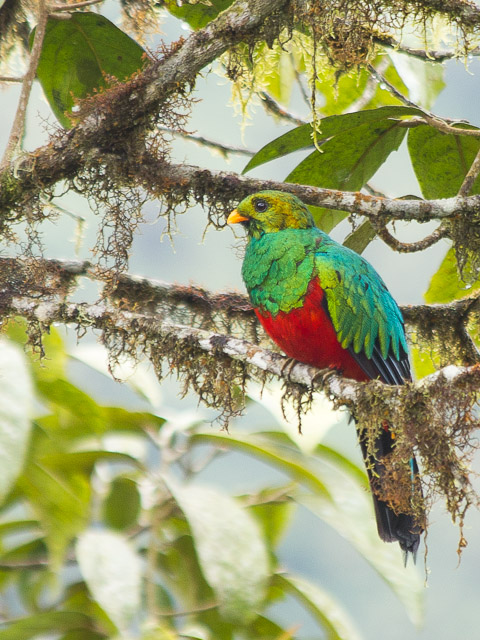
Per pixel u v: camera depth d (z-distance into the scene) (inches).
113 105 327.9
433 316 378.3
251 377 345.4
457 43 334.3
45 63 376.8
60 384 371.2
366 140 361.1
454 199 330.3
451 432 267.1
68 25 365.4
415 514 282.5
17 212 343.0
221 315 373.7
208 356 325.1
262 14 316.8
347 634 360.8
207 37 319.9
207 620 379.6
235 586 301.9
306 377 322.7
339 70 349.4
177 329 324.8
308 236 351.3
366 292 347.3
